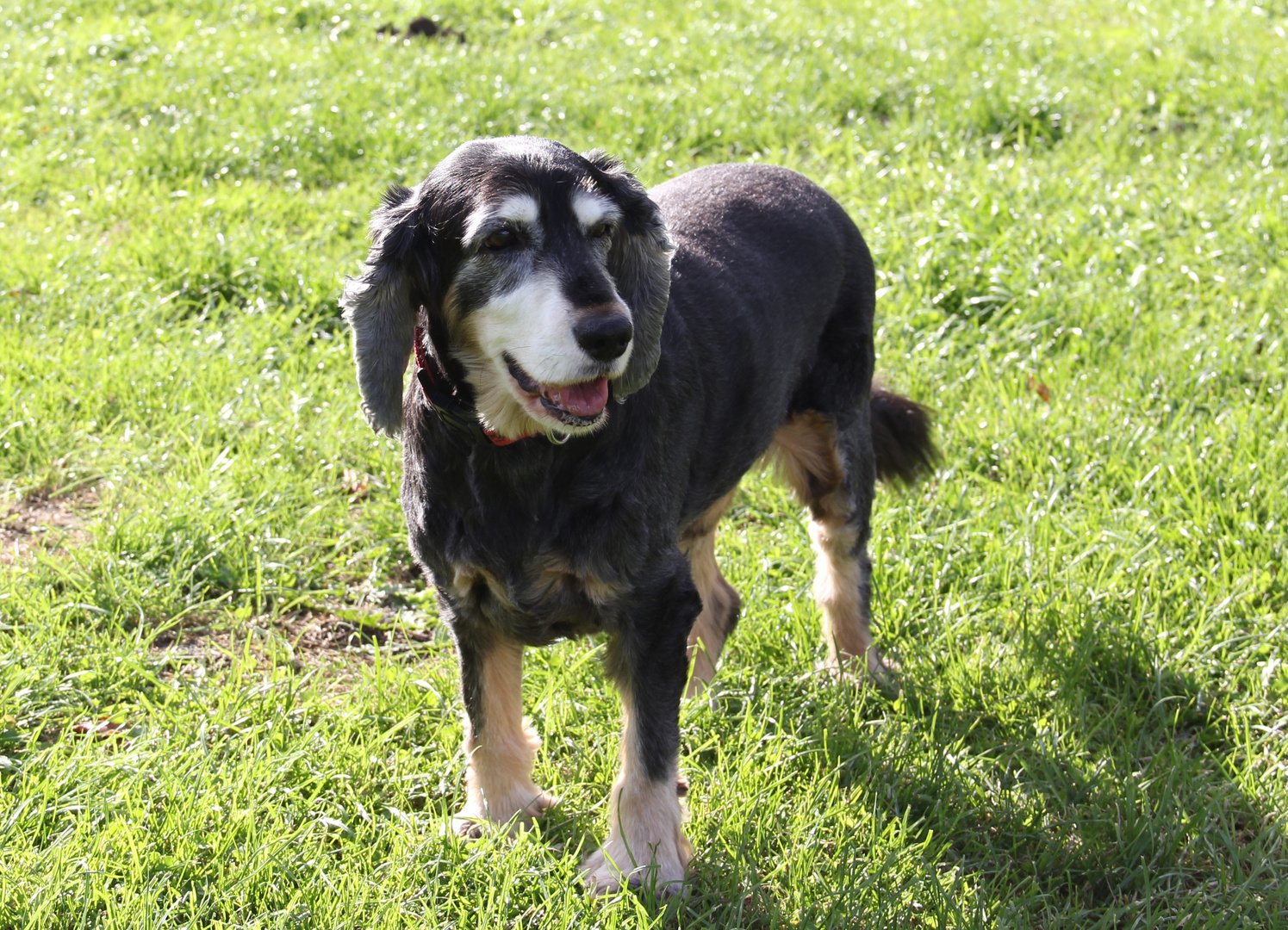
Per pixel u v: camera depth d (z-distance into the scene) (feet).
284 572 12.89
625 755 9.34
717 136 25.27
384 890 8.74
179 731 10.31
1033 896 9.07
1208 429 14.97
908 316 17.97
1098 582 12.66
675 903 8.87
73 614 11.85
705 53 31.14
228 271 18.98
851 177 22.53
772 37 32.58
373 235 8.75
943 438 15.31
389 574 13.33
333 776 9.96
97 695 10.96
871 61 30.55
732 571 13.24
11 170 22.84
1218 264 19.16
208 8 35.37
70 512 13.93
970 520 13.62
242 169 23.63
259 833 9.12
